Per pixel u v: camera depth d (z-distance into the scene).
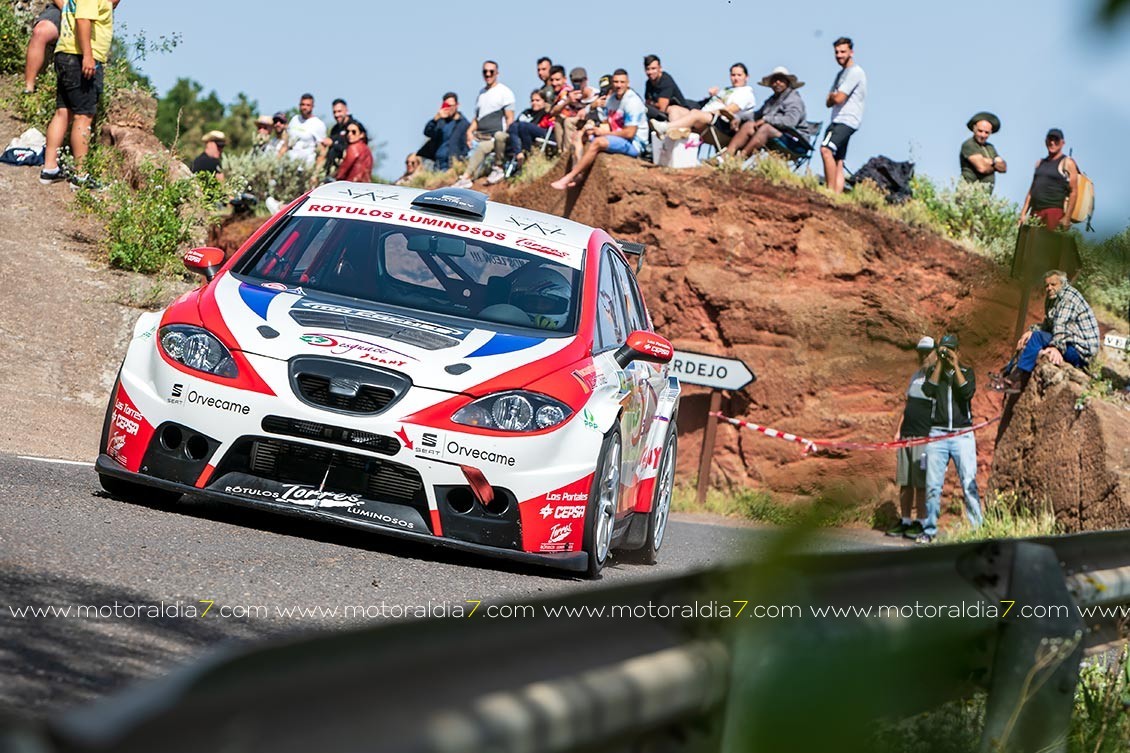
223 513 10.91
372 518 10.13
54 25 30.86
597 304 12.26
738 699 1.36
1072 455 21.08
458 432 10.18
